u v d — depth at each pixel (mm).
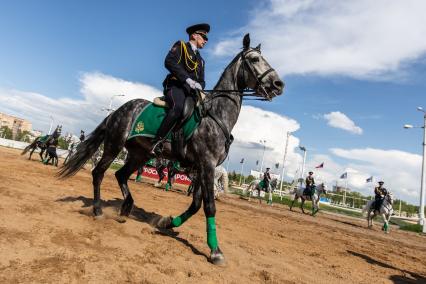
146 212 7895
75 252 4012
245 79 5543
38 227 4586
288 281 4535
